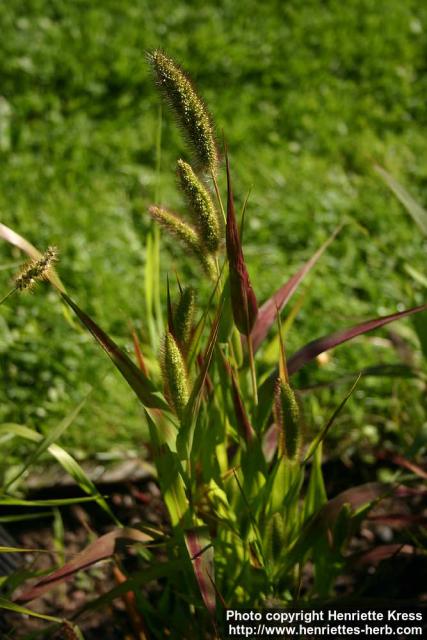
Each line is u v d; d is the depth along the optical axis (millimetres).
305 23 5820
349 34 5840
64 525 2980
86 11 5594
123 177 4516
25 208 4113
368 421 3314
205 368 1765
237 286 1839
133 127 4895
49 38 5309
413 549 2348
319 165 4719
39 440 2096
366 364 3486
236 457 2291
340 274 3982
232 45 5539
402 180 4684
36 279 1730
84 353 3443
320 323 3639
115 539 1960
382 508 3061
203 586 1830
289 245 4203
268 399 2053
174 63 1760
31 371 3363
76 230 4082
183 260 4008
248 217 4289
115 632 2605
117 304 3674
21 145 4594
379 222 4297
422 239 4234
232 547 2209
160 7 5750
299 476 2123
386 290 3873
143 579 1973
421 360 3383
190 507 1960
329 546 2246
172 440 1881
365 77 5527
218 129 4855
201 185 1779
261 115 5059
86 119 4859
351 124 5117
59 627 1982
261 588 2225
